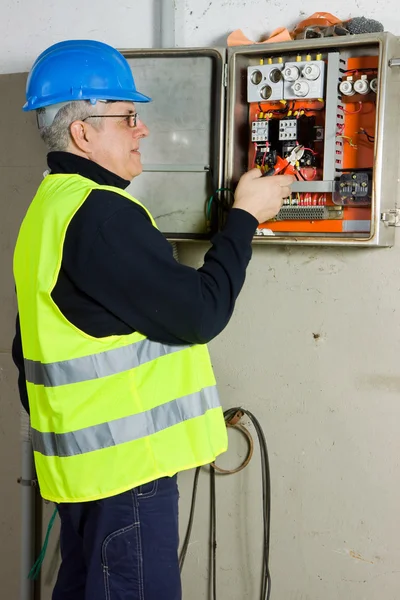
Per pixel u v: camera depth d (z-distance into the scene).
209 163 1.77
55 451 1.42
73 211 1.30
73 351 1.36
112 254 1.27
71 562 1.60
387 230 1.65
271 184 1.48
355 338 1.78
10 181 2.08
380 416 1.77
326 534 1.87
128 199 1.34
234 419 1.90
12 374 2.14
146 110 1.80
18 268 1.44
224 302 1.32
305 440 1.86
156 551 1.41
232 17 1.83
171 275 1.27
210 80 1.75
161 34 1.86
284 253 1.83
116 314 1.33
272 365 1.88
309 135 1.66
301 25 1.69
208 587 2.02
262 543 1.94
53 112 1.42
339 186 1.62
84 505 1.43
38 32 2.04
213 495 1.98
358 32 1.62
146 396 1.40
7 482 2.19
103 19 1.96
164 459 1.41
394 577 1.80
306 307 1.83
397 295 1.72
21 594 2.13
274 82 1.66
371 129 1.63
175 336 1.34
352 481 1.82
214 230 1.78
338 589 1.87
